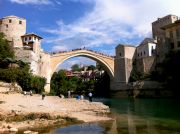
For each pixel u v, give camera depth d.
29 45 73.06
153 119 29.17
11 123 22.14
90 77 141.75
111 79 98.56
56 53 82.75
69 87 104.62
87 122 26.00
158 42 89.44
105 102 64.88
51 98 47.94
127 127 22.94
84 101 42.78
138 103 58.69
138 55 98.62
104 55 96.12
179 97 72.69
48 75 78.19
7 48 62.75
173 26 89.00
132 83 88.25
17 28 81.75
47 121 24.27
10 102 29.64
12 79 54.72
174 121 27.48
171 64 80.69
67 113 27.33
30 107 27.62
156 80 82.38
